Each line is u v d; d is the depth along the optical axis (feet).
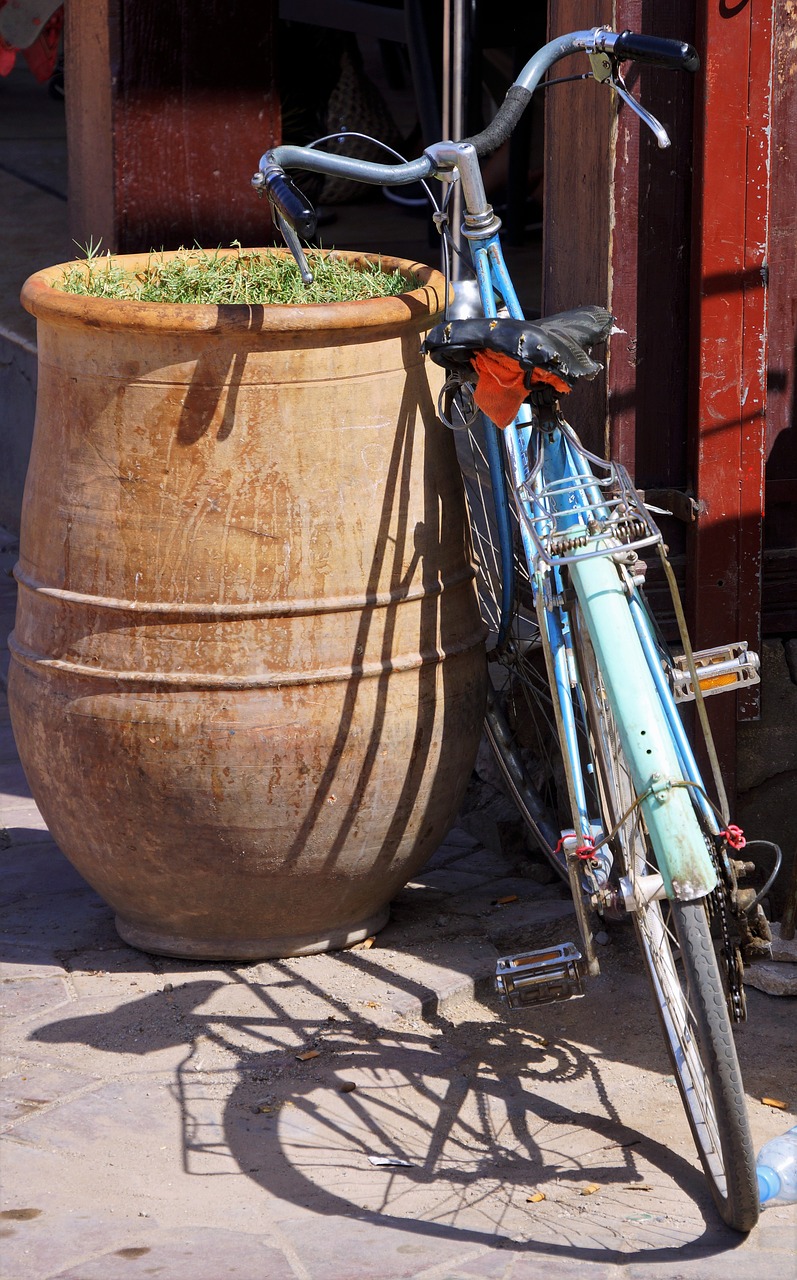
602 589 8.82
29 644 10.99
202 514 10.14
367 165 9.85
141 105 16.76
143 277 11.81
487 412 9.40
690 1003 8.16
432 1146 9.41
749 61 11.02
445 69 14.24
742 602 11.98
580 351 9.37
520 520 9.26
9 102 39.93
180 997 11.01
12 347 21.11
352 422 10.28
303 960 11.51
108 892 11.38
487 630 11.94
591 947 9.12
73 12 17.71
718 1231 8.55
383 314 10.12
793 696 12.55
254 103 17.15
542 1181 9.06
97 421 10.25
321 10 24.39
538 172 25.45
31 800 14.75
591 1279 8.05
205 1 16.61
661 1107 9.86
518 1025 10.89
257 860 10.71
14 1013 10.83
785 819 12.82
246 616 10.21
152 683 10.32
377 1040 10.54
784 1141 9.14
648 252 11.45
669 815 8.17
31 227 26.66
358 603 10.40
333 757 10.49
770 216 11.73
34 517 10.93
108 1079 10.03
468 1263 8.20
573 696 10.64
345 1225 8.57
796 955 11.44
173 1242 8.38
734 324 11.44
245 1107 9.76
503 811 13.41
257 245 17.66
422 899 12.57
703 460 11.65
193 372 9.98
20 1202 8.77
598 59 10.52
